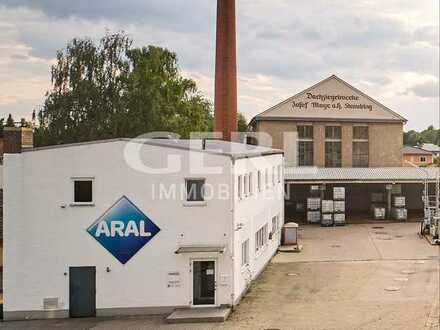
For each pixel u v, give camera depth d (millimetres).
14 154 21422
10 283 21312
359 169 50375
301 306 21359
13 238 21359
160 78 55750
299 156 53906
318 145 53938
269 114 53812
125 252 21406
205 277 21312
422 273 26734
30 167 21438
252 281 25250
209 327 18953
